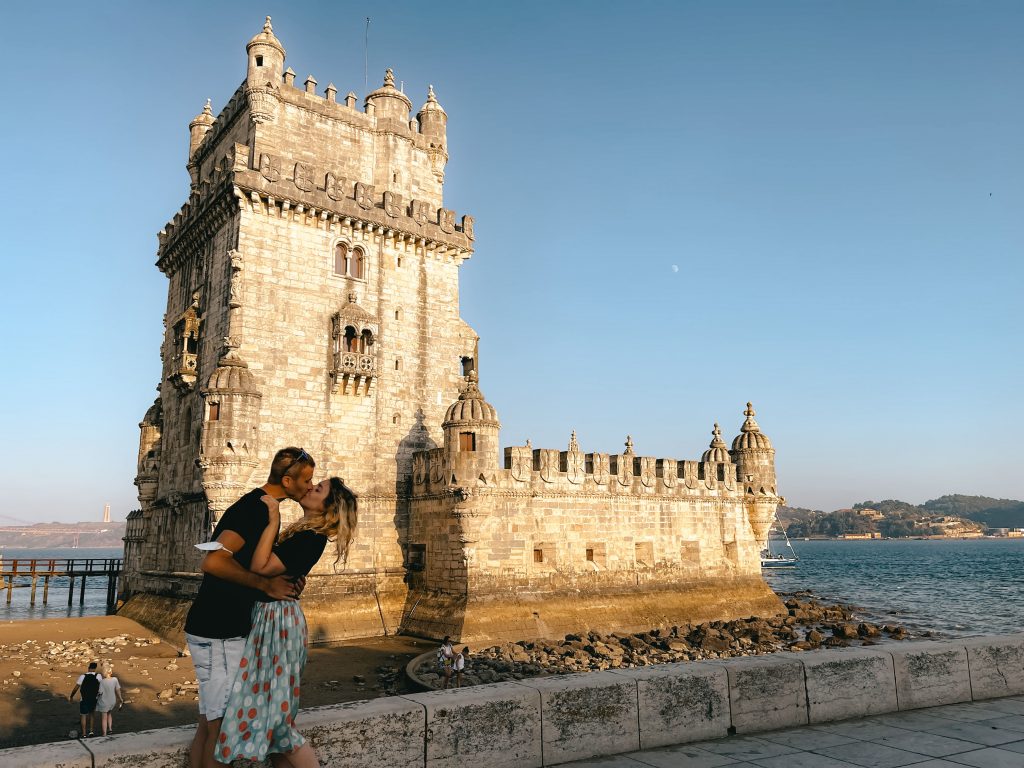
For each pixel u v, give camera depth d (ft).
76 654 114.93
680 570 154.51
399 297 147.95
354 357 135.95
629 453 161.68
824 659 35.24
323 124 147.13
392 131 154.71
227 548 19.54
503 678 98.58
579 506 141.18
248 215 131.23
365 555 134.62
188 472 138.00
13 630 136.26
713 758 29.19
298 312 134.41
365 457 138.00
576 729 29.04
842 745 30.76
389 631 130.72
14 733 76.33
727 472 168.96
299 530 21.06
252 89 138.92
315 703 87.04
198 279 148.46
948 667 38.37
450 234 155.53
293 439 130.41
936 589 318.65
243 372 122.83
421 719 25.86
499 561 128.77
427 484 136.46
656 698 31.01
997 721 34.45
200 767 19.90
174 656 113.39
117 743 21.79
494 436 130.52
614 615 138.10
